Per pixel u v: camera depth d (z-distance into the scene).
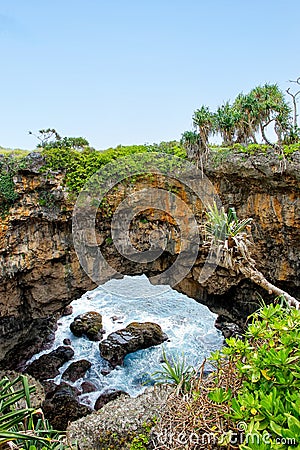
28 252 13.38
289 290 14.14
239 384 2.94
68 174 12.91
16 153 12.95
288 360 2.61
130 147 13.80
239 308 15.91
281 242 13.03
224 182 13.03
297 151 11.23
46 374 14.97
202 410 2.89
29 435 2.65
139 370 15.50
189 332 17.98
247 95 12.47
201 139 12.59
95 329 17.67
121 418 7.18
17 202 12.83
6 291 13.52
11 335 14.39
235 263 4.66
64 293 14.50
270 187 12.25
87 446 6.86
